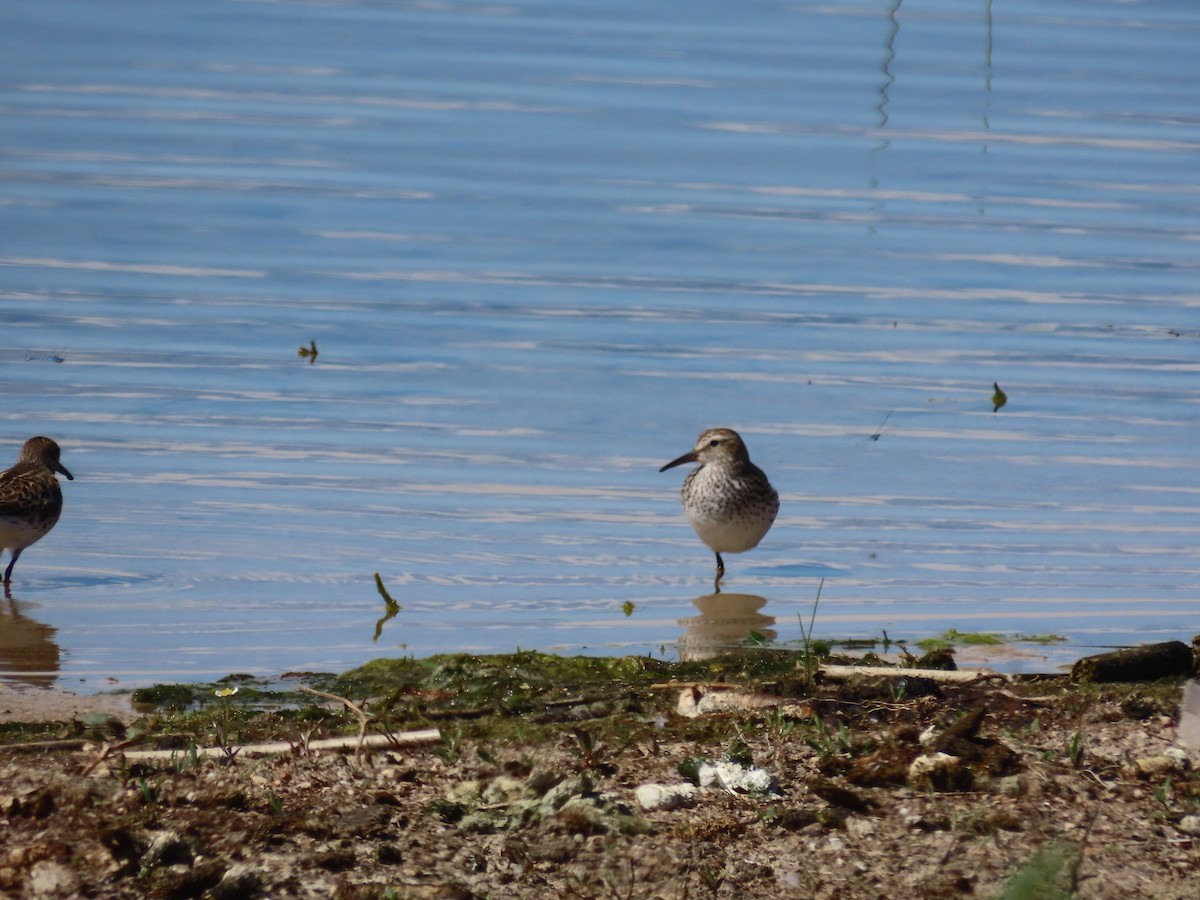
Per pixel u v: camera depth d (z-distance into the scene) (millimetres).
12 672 11820
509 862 8078
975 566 14656
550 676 11562
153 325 20188
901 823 8617
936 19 32562
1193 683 10406
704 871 8016
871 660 11898
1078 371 19547
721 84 29406
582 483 16531
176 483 16094
